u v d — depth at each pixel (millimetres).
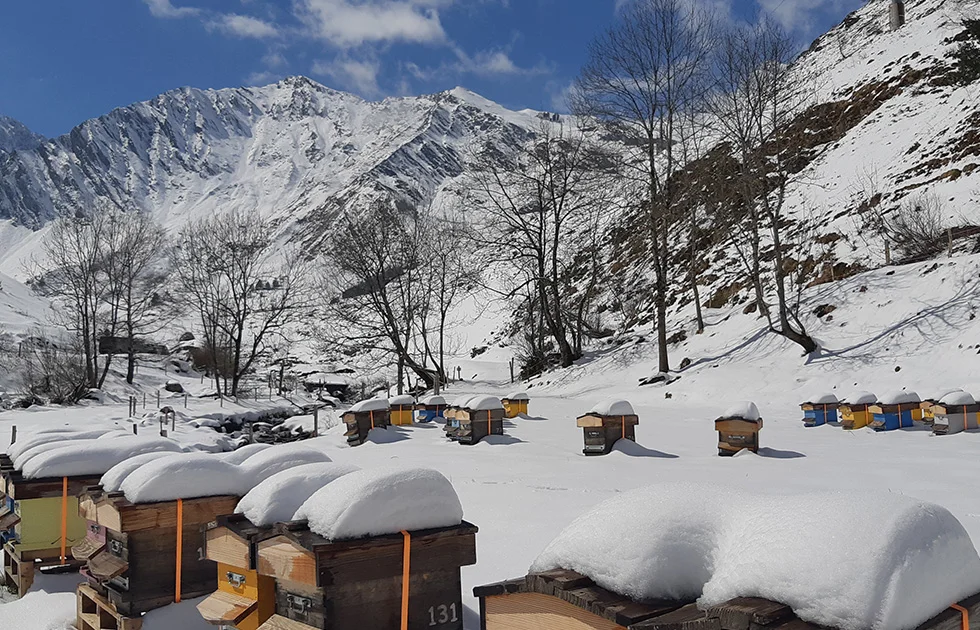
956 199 34188
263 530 4449
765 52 30344
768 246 40188
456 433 18938
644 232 39562
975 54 44781
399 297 46062
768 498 3031
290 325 69375
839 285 31062
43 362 47875
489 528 8508
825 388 24359
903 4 71125
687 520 3012
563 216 40031
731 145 34969
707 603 2693
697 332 34500
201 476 5844
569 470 13469
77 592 6359
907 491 10398
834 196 41719
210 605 4656
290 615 4219
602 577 2957
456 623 4379
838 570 2396
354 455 16844
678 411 24281
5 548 7824
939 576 2500
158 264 90750
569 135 40406
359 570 4078
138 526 5605
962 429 17219
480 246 42281
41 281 75875
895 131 46000
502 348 55375
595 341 43062
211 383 57062
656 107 34219
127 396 48000
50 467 7391
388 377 53375
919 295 27391
